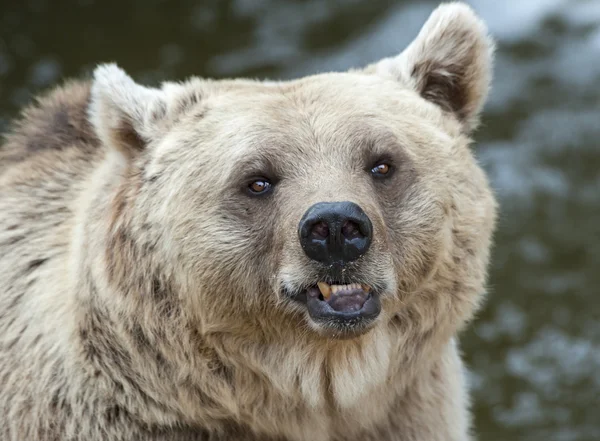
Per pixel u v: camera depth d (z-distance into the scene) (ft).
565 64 79.66
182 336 31.65
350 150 31.04
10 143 39.11
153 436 32.60
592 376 57.41
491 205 33.50
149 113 33.24
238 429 33.27
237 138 31.37
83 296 32.12
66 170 36.09
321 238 28.89
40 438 32.50
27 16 81.30
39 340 32.91
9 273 34.53
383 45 78.84
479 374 57.72
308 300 30.17
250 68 77.20
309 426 32.91
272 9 83.20
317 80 33.09
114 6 82.74
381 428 34.17
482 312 61.67
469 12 34.40
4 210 35.86
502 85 78.07
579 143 73.10
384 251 29.96
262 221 31.07
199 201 31.30
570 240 65.87
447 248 31.94
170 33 80.43
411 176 31.45
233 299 31.30
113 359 32.01
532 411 55.67
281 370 31.86
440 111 33.81
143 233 31.73
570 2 85.35
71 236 33.88
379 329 32.01
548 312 61.41
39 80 74.90
